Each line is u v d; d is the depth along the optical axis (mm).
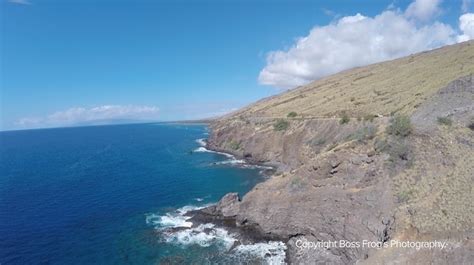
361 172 46125
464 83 54625
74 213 63062
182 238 51062
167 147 169625
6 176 101312
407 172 43219
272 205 51938
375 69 188000
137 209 64875
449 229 35219
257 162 113750
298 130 107062
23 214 62688
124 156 141250
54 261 44375
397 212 39875
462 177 39969
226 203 57469
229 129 150500
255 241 49781
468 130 46375
